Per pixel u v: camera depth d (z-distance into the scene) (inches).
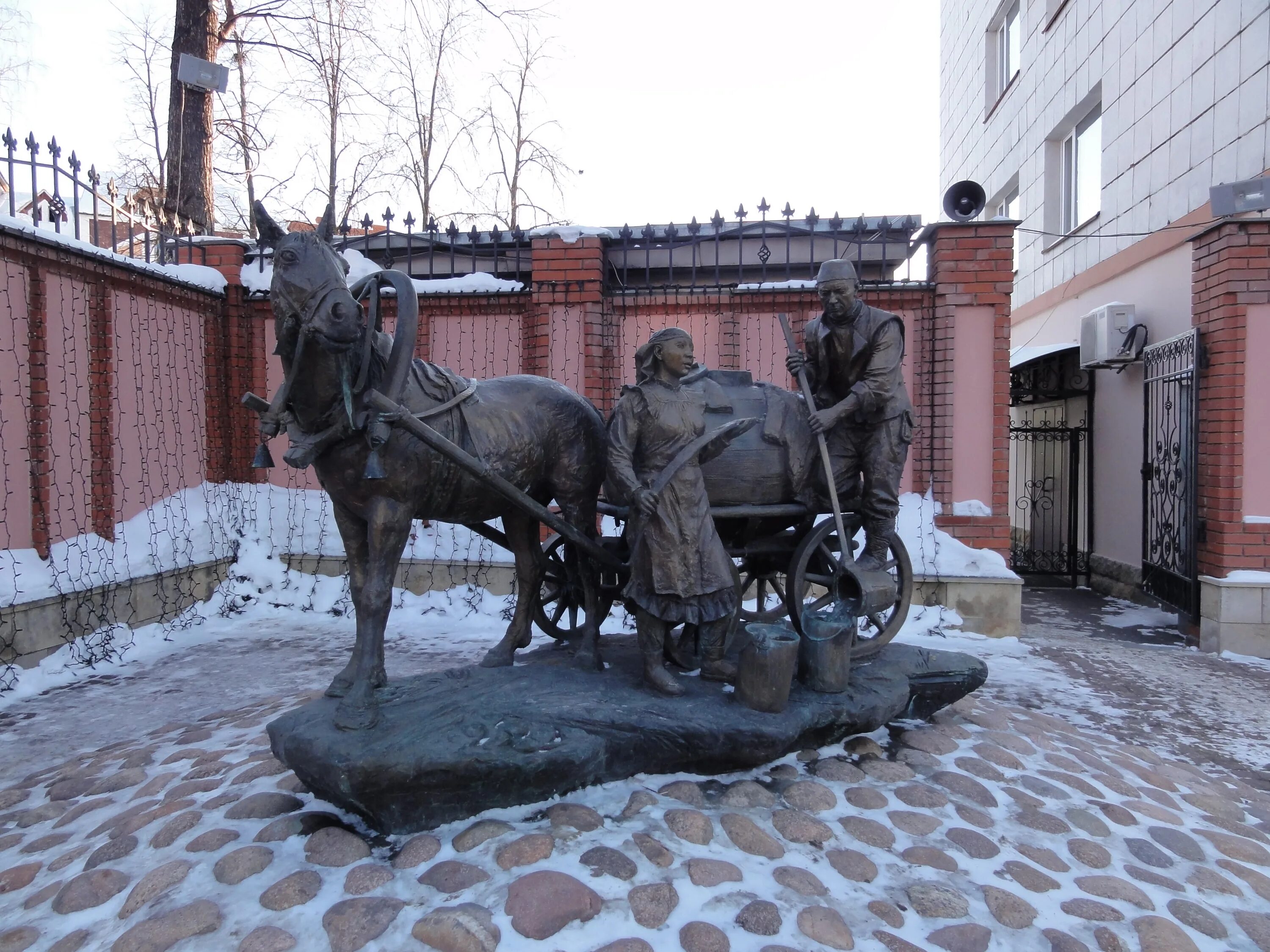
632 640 173.2
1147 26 353.4
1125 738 184.1
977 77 595.5
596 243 286.7
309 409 119.3
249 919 97.3
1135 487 358.0
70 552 235.5
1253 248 261.3
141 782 141.9
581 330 289.0
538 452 147.4
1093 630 300.4
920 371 282.7
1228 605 260.5
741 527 156.9
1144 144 356.8
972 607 269.9
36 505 227.8
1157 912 106.3
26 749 169.3
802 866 109.5
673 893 101.2
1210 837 127.4
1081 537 425.7
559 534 166.2
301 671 224.2
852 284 152.8
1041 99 474.0
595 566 154.3
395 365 121.1
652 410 136.1
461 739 115.9
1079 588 395.9
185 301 292.0
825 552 159.8
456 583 292.8
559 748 118.6
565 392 156.5
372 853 110.8
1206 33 310.3
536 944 92.1
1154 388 317.4
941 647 257.0
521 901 96.9
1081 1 418.9
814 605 163.3
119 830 120.6
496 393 146.4
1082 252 421.4
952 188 277.3
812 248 299.3
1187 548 284.7
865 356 154.6
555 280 288.7
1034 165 484.4
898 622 167.9
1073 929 101.4
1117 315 348.8
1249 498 264.1
